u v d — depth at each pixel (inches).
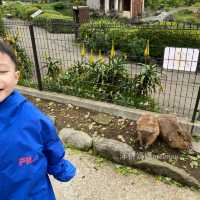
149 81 148.3
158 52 286.2
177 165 106.8
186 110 157.9
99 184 101.9
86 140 119.8
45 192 52.7
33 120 47.6
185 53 128.5
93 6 748.0
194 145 120.4
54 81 169.3
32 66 194.4
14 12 743.1
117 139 122.7
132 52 296.4
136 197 96.0
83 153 118.0
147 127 114.9
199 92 124.6
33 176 48.5
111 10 692.1
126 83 151.8
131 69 158.7
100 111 146.9
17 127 45.9
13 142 45.6
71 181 103.2
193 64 129.4
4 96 45.0
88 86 159.8
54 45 201.6
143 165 105.9
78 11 408.8
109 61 159.8
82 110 149.2
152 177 104.3
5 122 45.5
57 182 102.7
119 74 154.3
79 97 157.3
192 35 272.2
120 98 150.1
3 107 45.3
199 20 558.9
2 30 207.2
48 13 577.9
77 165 111.2
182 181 100.1
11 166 46.3
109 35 284.7
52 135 51.6
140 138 115.5
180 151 113.9
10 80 45.1
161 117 121.9
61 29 174.4
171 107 161.3
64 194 97.7
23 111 46.8
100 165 110.9
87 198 96.0
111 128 131.5
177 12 685.9
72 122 138.6
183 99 176.9
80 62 181.5
